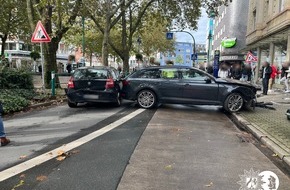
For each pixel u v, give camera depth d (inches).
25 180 189.6
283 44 982.4
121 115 422.0
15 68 556.7
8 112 411.8
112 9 847.7
